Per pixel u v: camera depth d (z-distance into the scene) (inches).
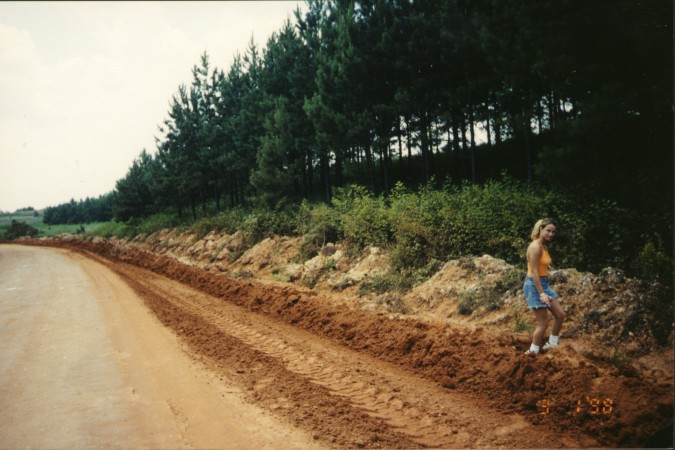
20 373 266.7
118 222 1914.4
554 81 412.5
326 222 598.9
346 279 423.5
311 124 984.9
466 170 954.1
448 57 689.0
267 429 180.2
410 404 196.9
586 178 401.4
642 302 219.9
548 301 206.5
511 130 887.1
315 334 321.1
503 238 366.3
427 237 417.7
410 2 770.8
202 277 617.0
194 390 226.4
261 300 434.6
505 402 190.9
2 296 582.6
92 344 323.0
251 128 1202.6
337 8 904.3
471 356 228.1
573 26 369.1
